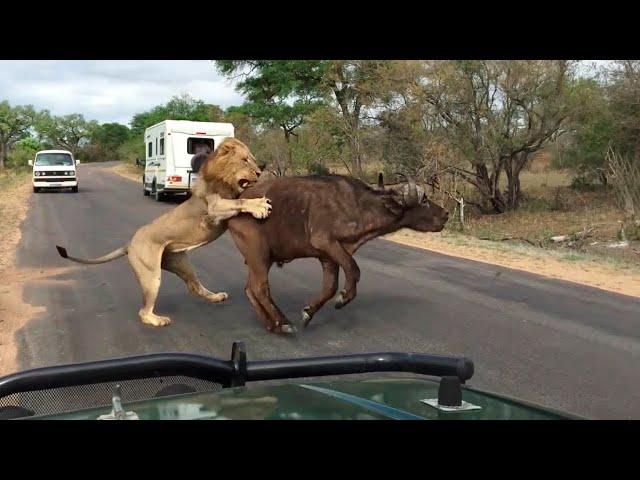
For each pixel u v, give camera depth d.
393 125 28.69
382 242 17.83
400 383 2.94
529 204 29.83
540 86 26.61
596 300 10.51
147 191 34.31
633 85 27.06
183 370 2.98
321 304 8.73
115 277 12.41
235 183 8.52
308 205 8.34
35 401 2.86
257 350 7.86
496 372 7.00
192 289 9.76
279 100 41.34
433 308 9.95
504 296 10.81
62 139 115.88
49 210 26.73
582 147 30.94
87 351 7.82
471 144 27.44
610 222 24.41
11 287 11.51
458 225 23.77
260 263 8.46
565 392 6.39
